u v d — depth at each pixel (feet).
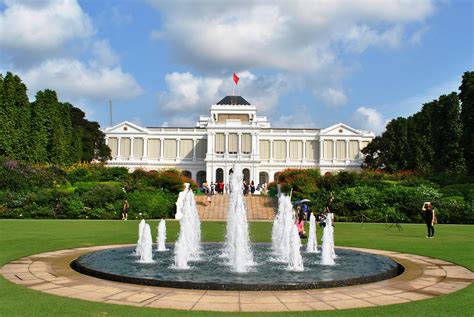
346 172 209.56
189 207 75.56
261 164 372.99
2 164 183.52
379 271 52.16
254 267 56.65
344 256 66.18
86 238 89.35
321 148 372.79
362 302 38.45
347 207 166.09
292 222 71.92
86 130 326.65
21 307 35.86
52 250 70.33
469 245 81.92
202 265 58.23
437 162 239.71
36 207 157.69
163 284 44.04
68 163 260.42
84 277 48.44
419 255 68.28
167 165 374.22
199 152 379.35
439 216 154.92
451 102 238.27
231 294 40.98
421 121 274.98
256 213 178.60
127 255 65.21
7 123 216.54
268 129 380.37
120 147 373.81
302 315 34.19
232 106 389.60
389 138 310.65
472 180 203.21
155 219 160.15
